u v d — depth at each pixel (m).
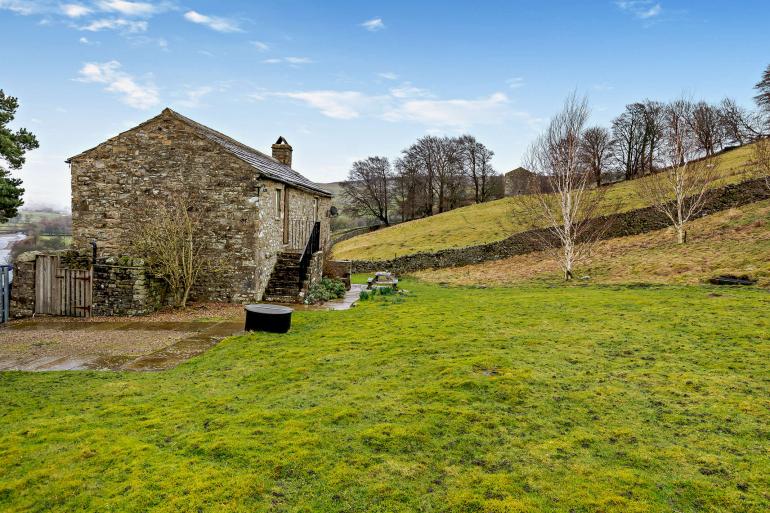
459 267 34.66
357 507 4.66
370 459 5.47
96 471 5.53
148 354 11.12
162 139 18.28
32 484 5.32
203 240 18.17
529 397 7.05
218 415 6.97
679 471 5.00
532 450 5.54
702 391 7.06
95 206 18.62
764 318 11.19
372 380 8.17
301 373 8.83
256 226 17.95
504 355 9.22
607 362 8.66
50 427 6.77
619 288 18.55
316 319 14.30
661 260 23.25
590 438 5.77
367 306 16.64
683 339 9.93
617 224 33.06
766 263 18.17
